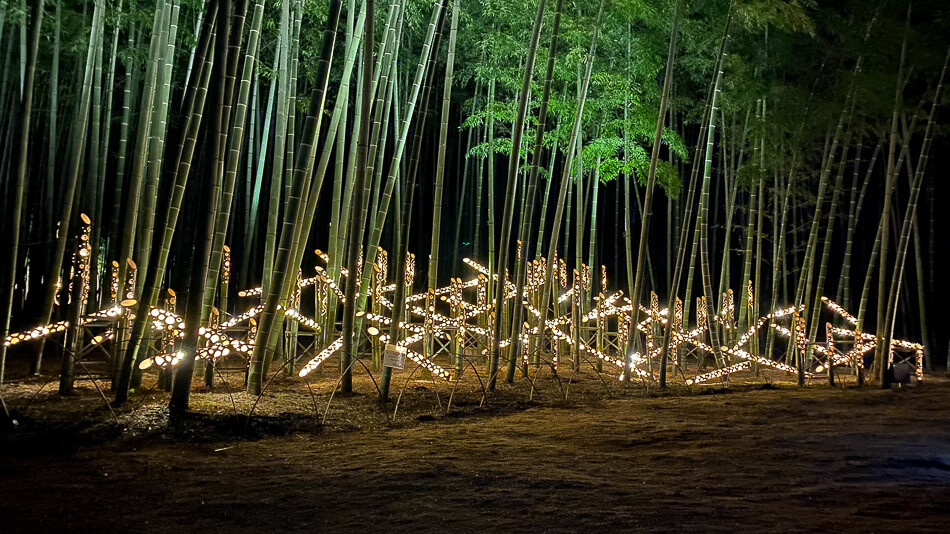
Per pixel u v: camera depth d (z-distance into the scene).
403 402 6.79
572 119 10.80
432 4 10.59
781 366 9.91
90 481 3.97
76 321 6.22
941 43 9.47
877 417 6.52
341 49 12.48
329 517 3.33
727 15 9.48
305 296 15.07
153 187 6.79
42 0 5.99
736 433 5.66
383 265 9.96
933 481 4.06
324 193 15.17
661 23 10.09
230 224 12.80
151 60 6.85
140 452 4.72
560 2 8.19
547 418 6.41
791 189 12.41
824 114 10.14
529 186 8.48
